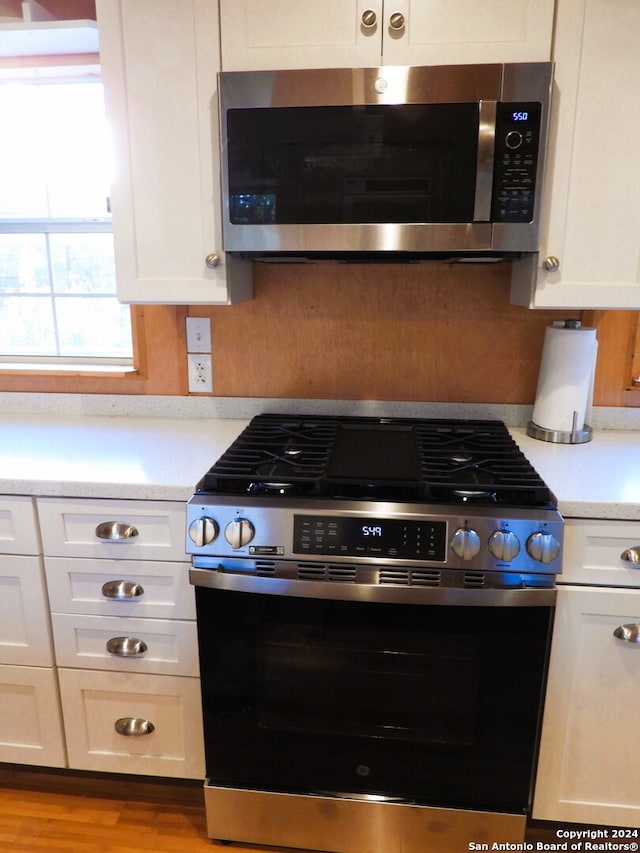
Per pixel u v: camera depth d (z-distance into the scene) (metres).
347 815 1.49
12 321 2.10
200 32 1.45
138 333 1.95
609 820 1.51
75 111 1.94
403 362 1.89
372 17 1.39
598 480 1.43
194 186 1.53
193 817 1.66
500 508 1.29
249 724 1.46
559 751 1.47
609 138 1.41
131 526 1.46
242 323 1.91
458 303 1.83
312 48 1.43
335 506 1.31
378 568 1.30
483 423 1.83
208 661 1.43
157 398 2.00
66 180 1.99
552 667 1.42
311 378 1.93
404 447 1.61
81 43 1.71
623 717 1.44
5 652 1.59
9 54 1.81
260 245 1.50
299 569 1.33
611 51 1.36
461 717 1.40
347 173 1.43
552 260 1.47
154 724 1.60
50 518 1.48
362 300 1.86
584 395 1.71
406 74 1.36
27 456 1.62
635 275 1.48
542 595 1.28
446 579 1.29
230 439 1.76
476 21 1.38
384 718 1.42
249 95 1.42
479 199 1.41
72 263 2.05
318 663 1.40
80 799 1.71
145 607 1.51
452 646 1.35
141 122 1.51
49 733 1.64
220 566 1.36
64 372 2.01
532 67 1.34
